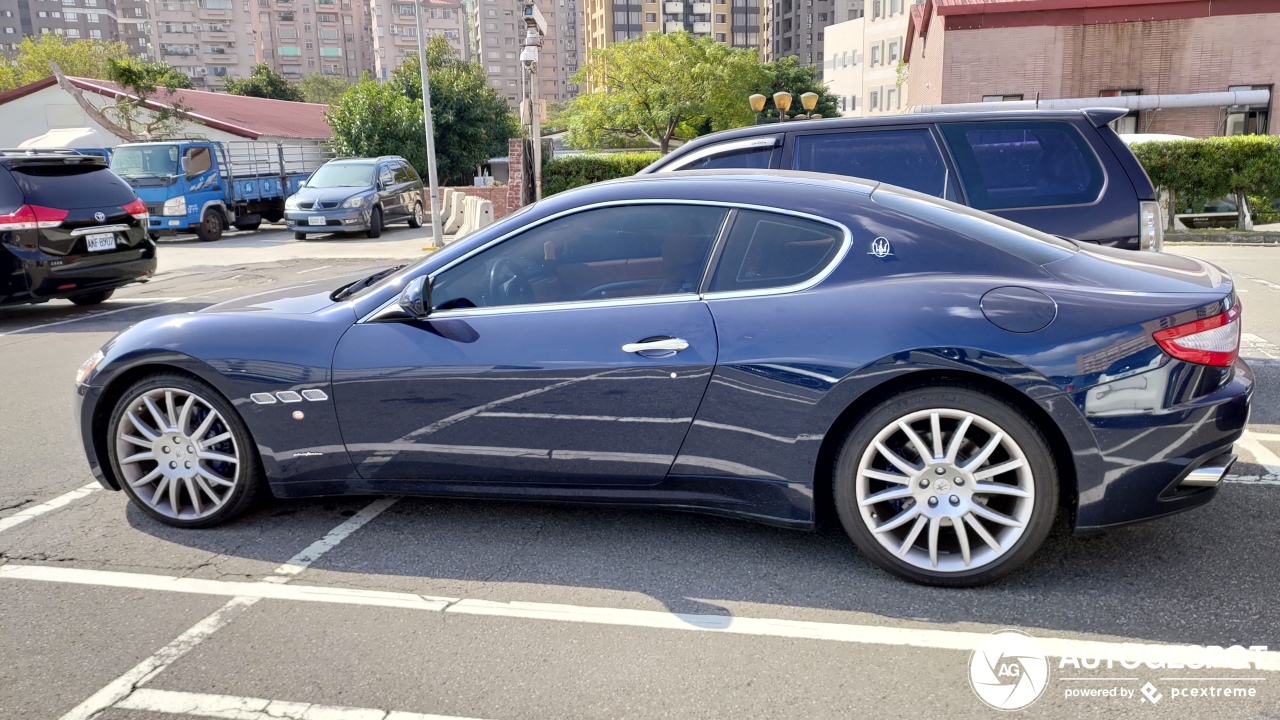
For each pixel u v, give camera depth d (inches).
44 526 152.9
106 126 1110.4
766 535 140.6
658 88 2010.3
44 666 108.3
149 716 97.8
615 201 133.0
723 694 98.7
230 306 157.0
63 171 368.2
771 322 122.1
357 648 110.7
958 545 123.8
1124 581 121.5
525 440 132.3
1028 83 1072.8
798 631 111.6
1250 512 143.2
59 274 356.8
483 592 124.4
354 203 759.1
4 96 1234.0
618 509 152.8
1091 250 133.0
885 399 118.3
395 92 1342.3
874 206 127.3
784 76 3348.9
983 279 119.3
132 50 7736.2
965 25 1074.7
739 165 213.8
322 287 164.7
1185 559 127.3
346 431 138.7
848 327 118.4
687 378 124.2
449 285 137.2
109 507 161.3
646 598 121.4
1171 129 1062.4
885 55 2842.0
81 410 151.2
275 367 139.3
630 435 128.3
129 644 113.0
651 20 6446.9
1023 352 112.5
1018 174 198.7
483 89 1485.0
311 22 7180.1
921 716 93.9
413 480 139.8
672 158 221.3
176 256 660.1
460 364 131.8
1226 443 115.3
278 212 941.8
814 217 126.2
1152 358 112.0
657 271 129.6
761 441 123.4
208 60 5969.5
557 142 2375.7
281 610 121.0
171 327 146.5
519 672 104.3
